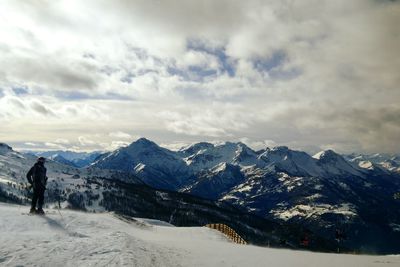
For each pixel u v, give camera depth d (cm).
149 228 3738
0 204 2881
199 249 2022
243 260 1738
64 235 1689
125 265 1223
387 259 2195
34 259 1238
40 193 2288
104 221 2659
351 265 1806
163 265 1389
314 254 2331
